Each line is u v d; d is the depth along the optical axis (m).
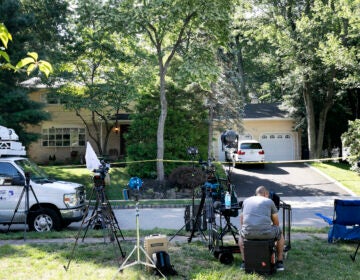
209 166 8.05
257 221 6.41
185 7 19.39
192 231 8.40
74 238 9.19
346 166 27.25
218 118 25.33
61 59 23.05
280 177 23.78
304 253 7.71
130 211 15.51
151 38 20.80
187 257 7.36
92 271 6.56
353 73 24.28
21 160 11.47
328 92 28.47
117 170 22.34
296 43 26.12
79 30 22.34
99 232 9.67
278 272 6.56
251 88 44.16
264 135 32.19
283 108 31.61
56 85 24.53
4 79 19.64
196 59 20.67
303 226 11.46
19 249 7.96
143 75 24.38
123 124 32.72
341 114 32.16
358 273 6.58
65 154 31.72
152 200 17.59
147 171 21.20
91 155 8.22
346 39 25.22
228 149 8.00
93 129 32.03
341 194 19.20
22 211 10.62
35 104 20.58
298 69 26.59
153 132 21.73
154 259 6.41
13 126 19.64
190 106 22.83
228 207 7.29
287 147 32.22
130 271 6.53
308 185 21.50
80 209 11.10
